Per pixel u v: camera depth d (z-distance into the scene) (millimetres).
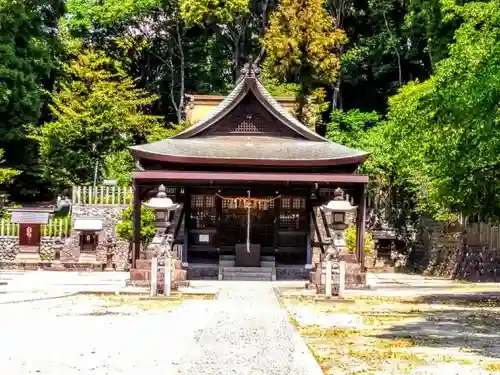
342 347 14531
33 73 52219
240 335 15352
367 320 19438
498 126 19625
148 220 39969
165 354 13328
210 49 63938
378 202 46062
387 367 12258
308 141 37969
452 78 22594
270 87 55531
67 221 41969
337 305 23859
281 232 38000
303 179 33562
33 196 54000
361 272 31078
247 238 35531
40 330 16719
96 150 48875
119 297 25375
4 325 17609
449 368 12188
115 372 11578
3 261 40094
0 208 45438
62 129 47062
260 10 65750
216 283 32719
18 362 12492
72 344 14547
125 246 41312
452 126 22359
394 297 26672
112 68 57250
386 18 62500
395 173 44906
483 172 23844
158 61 66250
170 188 37312
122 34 61938
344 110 66938
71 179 49125
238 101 37719
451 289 30500
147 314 20344
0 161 46156
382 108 65938
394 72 64500
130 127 49219
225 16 57625
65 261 40375
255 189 37312
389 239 43688
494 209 24859
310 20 55219
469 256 36594
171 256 26641
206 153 35156
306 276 36562
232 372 11250
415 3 51594
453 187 24219
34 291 26641
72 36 60625
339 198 29391
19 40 51781
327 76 55594
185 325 17719
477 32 24016
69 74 55969
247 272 36156
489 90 18938
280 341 14539
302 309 22500
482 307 23250
